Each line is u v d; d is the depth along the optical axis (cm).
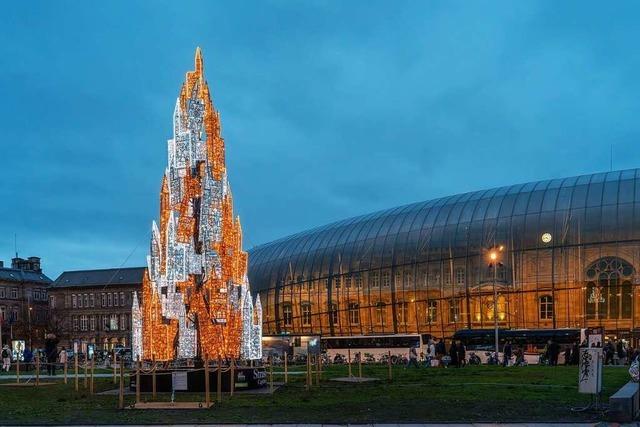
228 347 3181
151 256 3212
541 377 3653
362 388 3119
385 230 9206
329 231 10156
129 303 16112
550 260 7688
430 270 8488
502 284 7919
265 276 10438
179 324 3155
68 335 15838
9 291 17125
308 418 2002
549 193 8119
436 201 9356
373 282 9000
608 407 2122
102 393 3067
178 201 3222
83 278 16688
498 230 8075
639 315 7219
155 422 1950
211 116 3269
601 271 7431
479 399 2480
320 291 9544
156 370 3128
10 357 6581
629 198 7575
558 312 7575
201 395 2875
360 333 9044
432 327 8394
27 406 2517
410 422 1892
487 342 7506
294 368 5503
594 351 2062
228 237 3262
